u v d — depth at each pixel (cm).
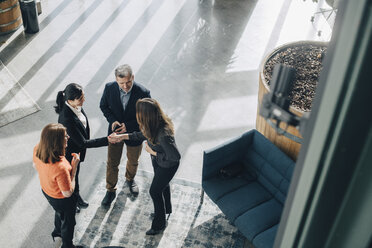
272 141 425
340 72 73
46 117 554
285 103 97
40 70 644
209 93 600
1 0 680
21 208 432
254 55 683
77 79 626
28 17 711
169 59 671
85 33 740
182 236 402
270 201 377
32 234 407
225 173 397
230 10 810
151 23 769
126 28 755
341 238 99
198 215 423
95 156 498
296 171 93
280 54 447
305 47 457
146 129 313
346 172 85
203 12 804
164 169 346
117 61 668
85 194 446
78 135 352
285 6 820
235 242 396
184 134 530
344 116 76
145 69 647
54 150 293
